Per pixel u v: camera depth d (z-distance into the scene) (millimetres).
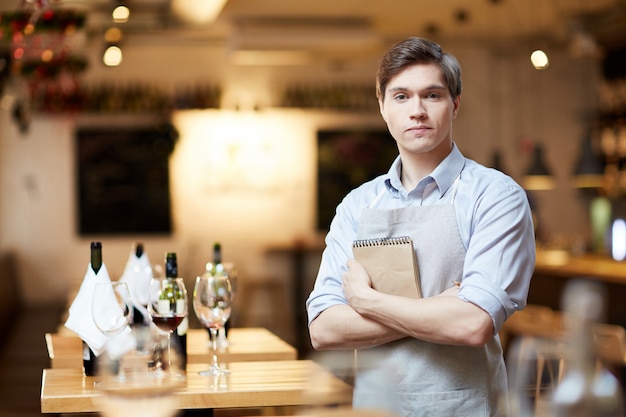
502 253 2410
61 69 7664
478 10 9445
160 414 1931
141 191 11328
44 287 11203
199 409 2820
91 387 2748
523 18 9922
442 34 10766
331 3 8680
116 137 11266
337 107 11375
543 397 1626
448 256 2482
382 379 1755
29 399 6332
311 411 1760
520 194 2480
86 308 2969
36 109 10031
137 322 3602
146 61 11164
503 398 2490
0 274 9406
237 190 11492
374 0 8641
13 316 10203
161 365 3010
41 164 11172
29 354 8070
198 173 11445
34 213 11188
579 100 11828
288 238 11578
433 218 2504
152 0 9211
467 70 11703
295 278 11578
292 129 11562
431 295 2486
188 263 11359
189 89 11211
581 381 1581
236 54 9469
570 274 8039
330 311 2570
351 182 11648
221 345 3652
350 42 9109
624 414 1618
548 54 11781
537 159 9359
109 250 11312
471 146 11773
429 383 2430
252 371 3014
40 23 6234
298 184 11594
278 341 3783
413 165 2588
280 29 9070
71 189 11250
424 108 2498
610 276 7535
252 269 11547
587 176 9055
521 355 2158
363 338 2504
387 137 11688
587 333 1582
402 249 2482
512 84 11766
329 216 11609
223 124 11445
